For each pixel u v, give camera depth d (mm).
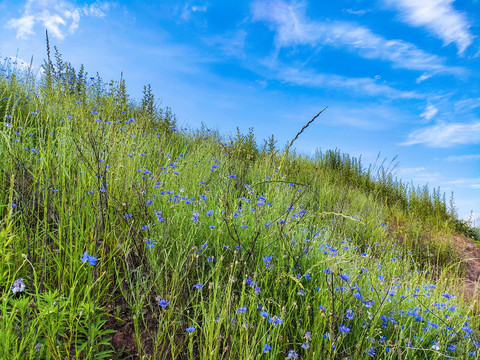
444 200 8992
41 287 2121
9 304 1945
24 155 3242
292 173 7629
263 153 7480
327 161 10594
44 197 2455
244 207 3672
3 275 1917
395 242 6137
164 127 7309
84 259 1788
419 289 3637
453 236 7824
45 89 5281
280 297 2543
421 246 6438
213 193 4090
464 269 5629
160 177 3984
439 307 3086
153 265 2432
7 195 2639
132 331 2129
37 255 2271
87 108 5293
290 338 2354
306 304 2535
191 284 2562
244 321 2152
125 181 3312
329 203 5871
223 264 2820
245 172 6195
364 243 5355
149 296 2352
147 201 3086
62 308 1864
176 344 2115
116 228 2727
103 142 3654
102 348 1955
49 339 1644
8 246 2141
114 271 2475
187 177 4355
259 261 2803
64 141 3289
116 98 6047
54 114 4371
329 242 3648
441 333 2738
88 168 3133
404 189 9492
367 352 2188
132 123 5477
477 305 3443
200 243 2975
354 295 2418
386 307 2816
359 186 9375
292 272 2764
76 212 2611
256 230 2971
